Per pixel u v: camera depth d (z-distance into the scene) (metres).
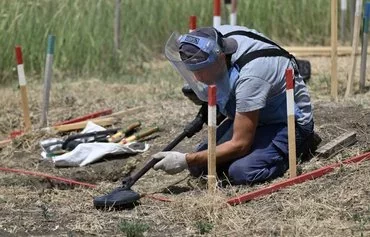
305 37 38.28
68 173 20.94
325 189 17.31
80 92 29.41
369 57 32.56
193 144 21.89
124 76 32.72
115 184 19.67
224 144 17.66
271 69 17.52
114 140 22.61
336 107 23.08
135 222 16.59
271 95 17.80
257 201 17.19
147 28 36.34
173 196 18.17
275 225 15.97
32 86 31.08
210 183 17.20
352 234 15.33
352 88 25.73
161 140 22.56
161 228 16.33
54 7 34.62
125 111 25.23
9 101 28.14
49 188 20.11
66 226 16.72
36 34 33.59
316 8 38.16
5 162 22.23
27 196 18.88
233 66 17.47
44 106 24.89
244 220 16.23
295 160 17.77
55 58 33.38
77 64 33.59
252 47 17.59
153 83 30.61
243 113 17.42
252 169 18.00
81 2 35.12
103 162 21.41
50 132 23.78
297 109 18.50
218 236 15.73
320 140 20.00
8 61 32.94
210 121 16.92
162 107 25.81
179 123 23.67
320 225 15.76
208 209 16.59
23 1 34.28
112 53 34.28
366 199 16.67
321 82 28.02
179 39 17.59
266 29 38.03
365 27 25.53
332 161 18.91
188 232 16.05
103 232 16.28
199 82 17.84
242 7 37.91
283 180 17.91
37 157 22.44
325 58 34.06
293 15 38.19
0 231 16.52
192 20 21.83
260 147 18.19
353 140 19.94
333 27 24.94
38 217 17.31
